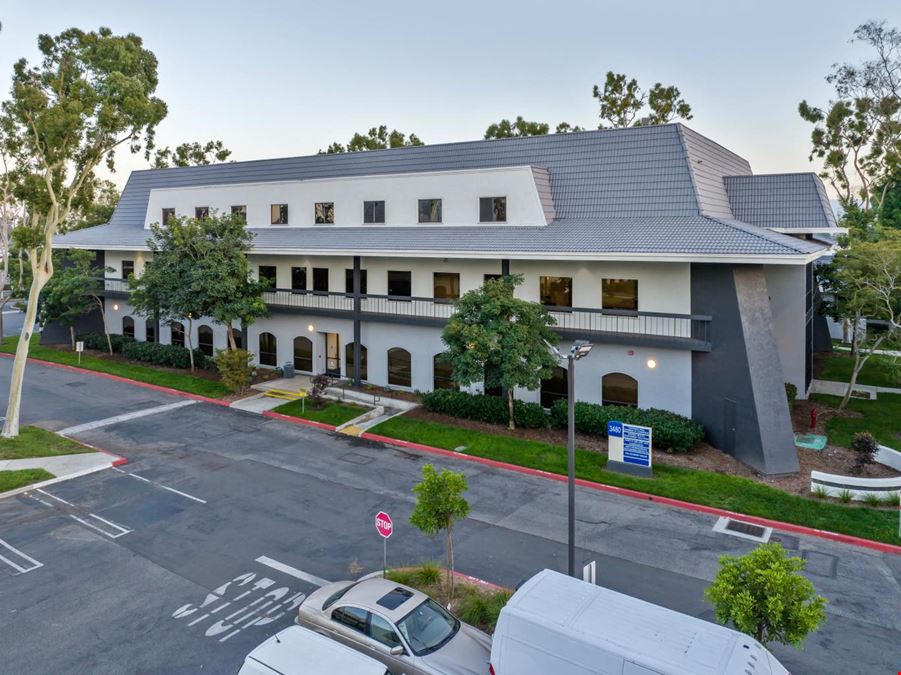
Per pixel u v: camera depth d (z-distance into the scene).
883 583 14.99
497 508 19.08
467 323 24.11
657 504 19.53
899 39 52.72
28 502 19.27
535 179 29.83
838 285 31.27
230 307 30.84
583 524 18.05
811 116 58.81
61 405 29.92
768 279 30.58
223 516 18.38
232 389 31.20
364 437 25.61
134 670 11.65
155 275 32.00
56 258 44.91
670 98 64.94
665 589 14.62
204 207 40.25
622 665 8.96
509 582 14.78
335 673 9.57
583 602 10.27
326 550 16.34
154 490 20.27
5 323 56.50
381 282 31.89
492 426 26.02
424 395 28.59
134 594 14.22
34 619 13.23
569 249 24.45
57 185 24.97
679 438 22.81
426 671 10.48
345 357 33.06
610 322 25.67
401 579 14.47
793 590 9.37
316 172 38.72
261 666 9.82
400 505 19.27
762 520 18.27
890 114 54.25
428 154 35.09
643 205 28.66
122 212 47.50
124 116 25.05
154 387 33.25
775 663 9.07
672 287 24.44
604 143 30.39
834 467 22.41
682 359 24.22
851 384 29.34
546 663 9.59
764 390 22.34
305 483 20.94
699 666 8.62
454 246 27.36
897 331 27.14
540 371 23.64
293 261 35.16
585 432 25.03
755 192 32.12
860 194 62.34
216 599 14.04
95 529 17.48
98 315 44.12
